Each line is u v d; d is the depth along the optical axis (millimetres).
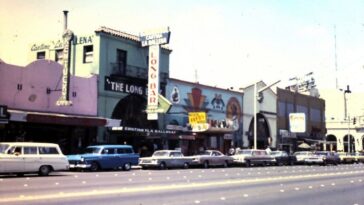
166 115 42031
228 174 27812
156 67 38281
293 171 33062
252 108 54062
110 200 13773
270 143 56594
